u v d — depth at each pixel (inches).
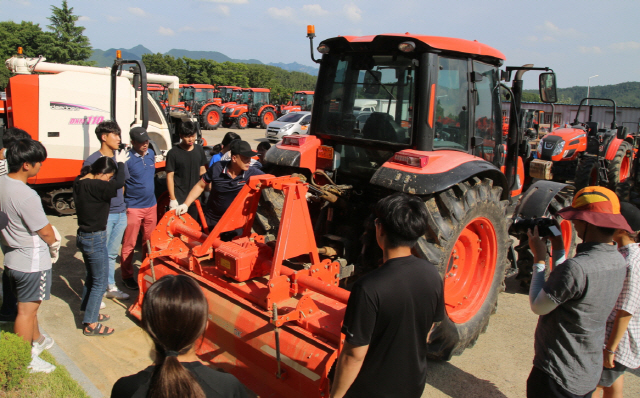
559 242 94.0
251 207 134.2
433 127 134.6
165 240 154.6
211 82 2094.0
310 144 159.9
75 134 255.8
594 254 82.4
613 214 82.4
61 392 115.6
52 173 253.0
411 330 71.3
